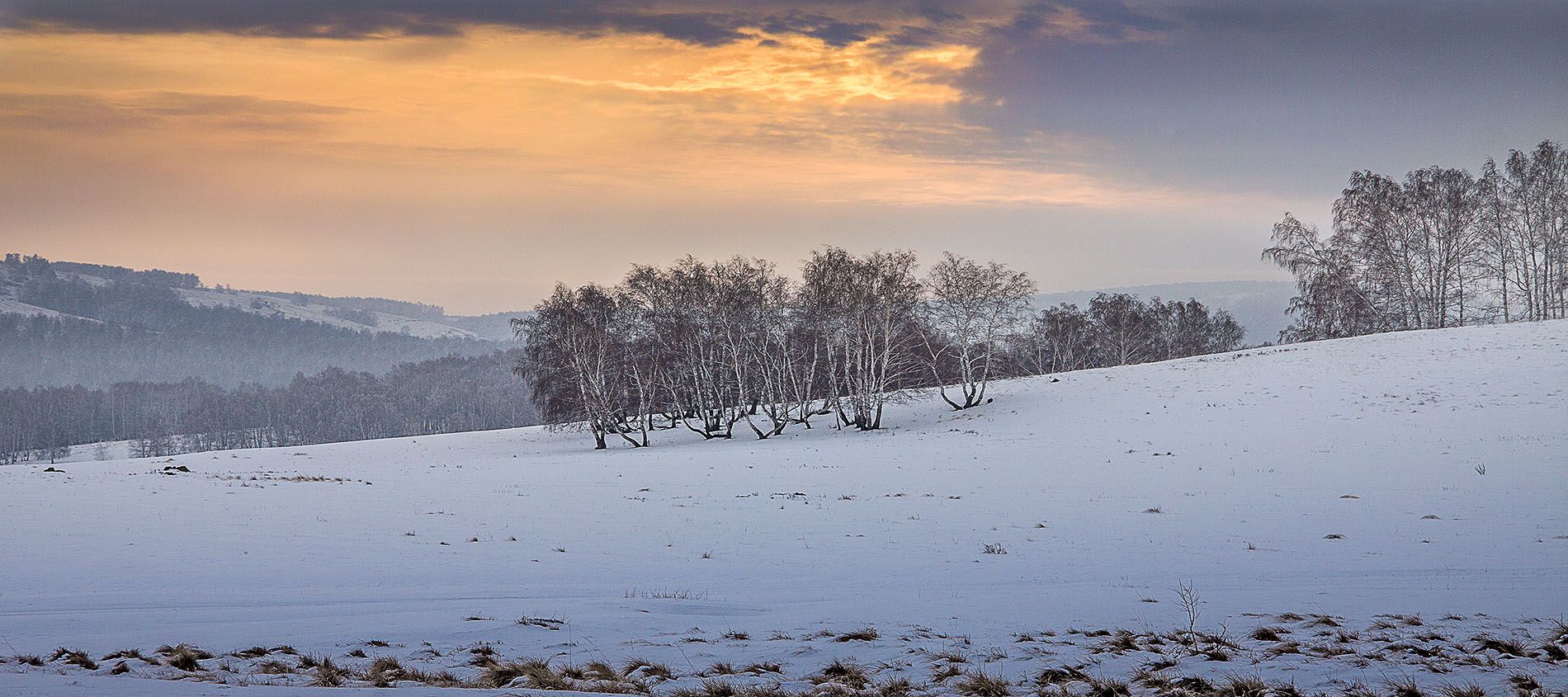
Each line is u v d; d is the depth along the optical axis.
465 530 27.52
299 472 54.03
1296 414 54.03
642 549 24.44
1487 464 38.09
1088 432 55.88
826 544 25.17
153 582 19.69
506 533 27.11
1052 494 35.47
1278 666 13.04
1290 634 14.93
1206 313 120.56
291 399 198.12
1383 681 12.30
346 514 31.00
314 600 18.05
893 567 21.84
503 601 17.89
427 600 18.09
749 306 72.38
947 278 70.75
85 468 55.31
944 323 71.56
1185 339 117.94
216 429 185.88
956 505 32.94
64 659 13.23
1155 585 19.42
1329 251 82.75
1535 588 18.34
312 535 26.41
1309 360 68.06
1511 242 79.94
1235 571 20.89
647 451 64.19
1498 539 23.89
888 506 32.97
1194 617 16.11
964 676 12.73
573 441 78.00
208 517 29.88
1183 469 41.50
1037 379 79.31
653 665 13.23
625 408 73.88
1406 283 82.25
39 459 171.38
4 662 13.09
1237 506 31.31
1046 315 113.00
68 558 22.47
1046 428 58.81
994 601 17.84
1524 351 60.88
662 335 72.88
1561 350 59.75
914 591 18.98
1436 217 79.50
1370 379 59.72
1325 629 15.14
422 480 44.66
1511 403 49.97
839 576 20.80
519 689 11.98
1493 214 78.12
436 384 196.12
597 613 16.72
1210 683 12.29
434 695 11.13
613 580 20.34
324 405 188.75
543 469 50.72
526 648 14.41
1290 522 27.67
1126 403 63.31
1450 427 46.75
